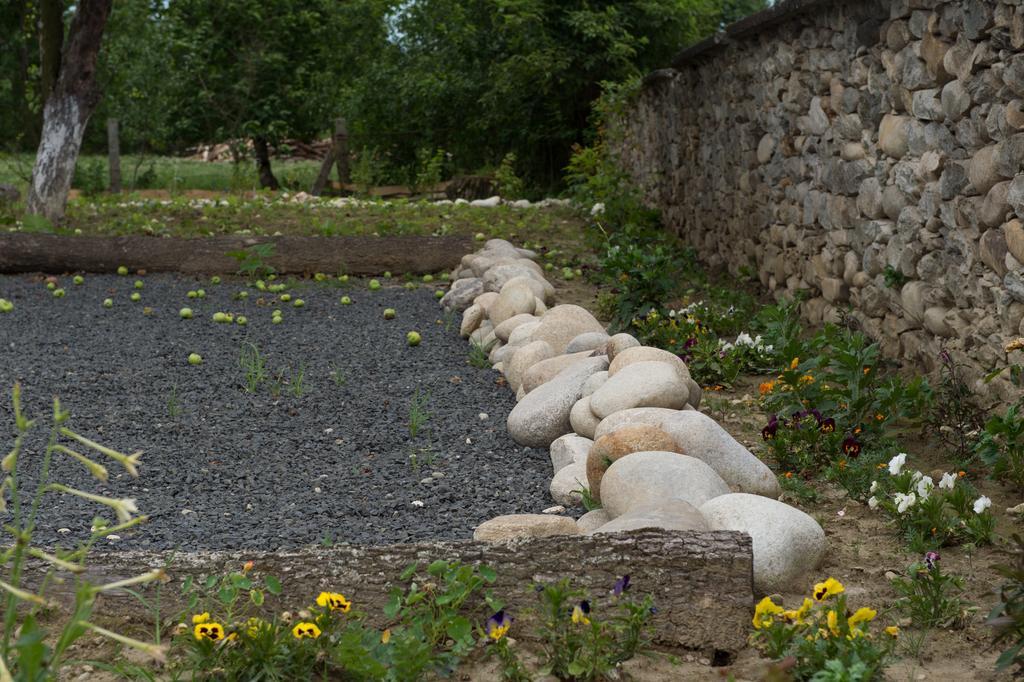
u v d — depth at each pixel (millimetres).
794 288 8516
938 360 5840
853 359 5207
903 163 6312
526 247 12008
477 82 21250
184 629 3061
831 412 5277
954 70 5559
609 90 16469
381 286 10367
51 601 3211
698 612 3145
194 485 4828
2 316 8547
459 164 23062
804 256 8312
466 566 3123
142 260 10602
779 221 8922
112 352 7402
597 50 20594
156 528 4207
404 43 22844
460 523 4293
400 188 22859
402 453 5336
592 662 2926
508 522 3803
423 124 22953
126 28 20391
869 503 4312
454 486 4809
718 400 6109
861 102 6977
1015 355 4969
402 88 21766
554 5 20375
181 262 10609
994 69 5125
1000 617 2725
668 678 2957
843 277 7449
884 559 3838
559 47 20219
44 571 3266
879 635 3152
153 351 7445
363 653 2775
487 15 21328
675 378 4980
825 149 7730
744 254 10062
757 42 9461
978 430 5082
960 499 4000
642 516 3547
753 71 9602
